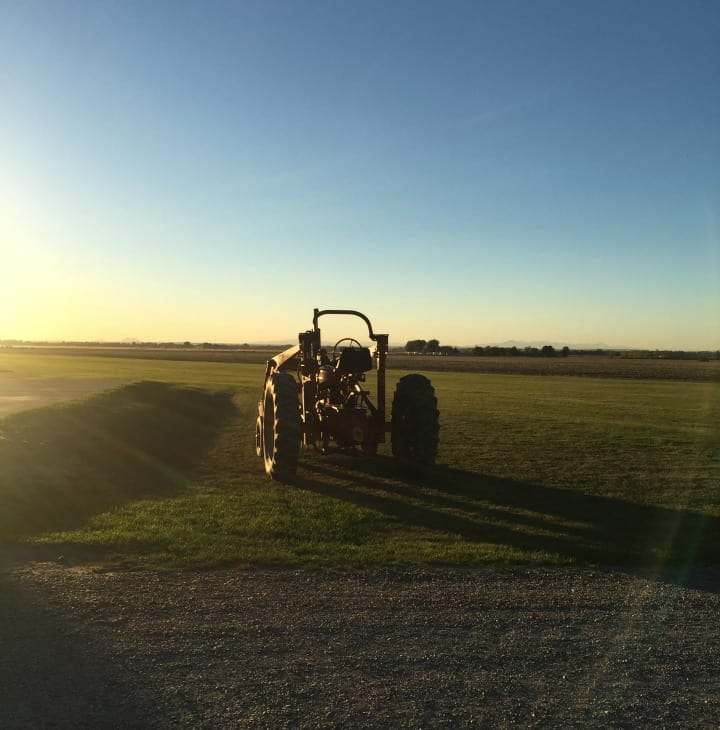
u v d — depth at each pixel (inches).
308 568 234.4
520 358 5128.0
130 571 227.8
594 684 155.2
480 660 166.2
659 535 288.0
